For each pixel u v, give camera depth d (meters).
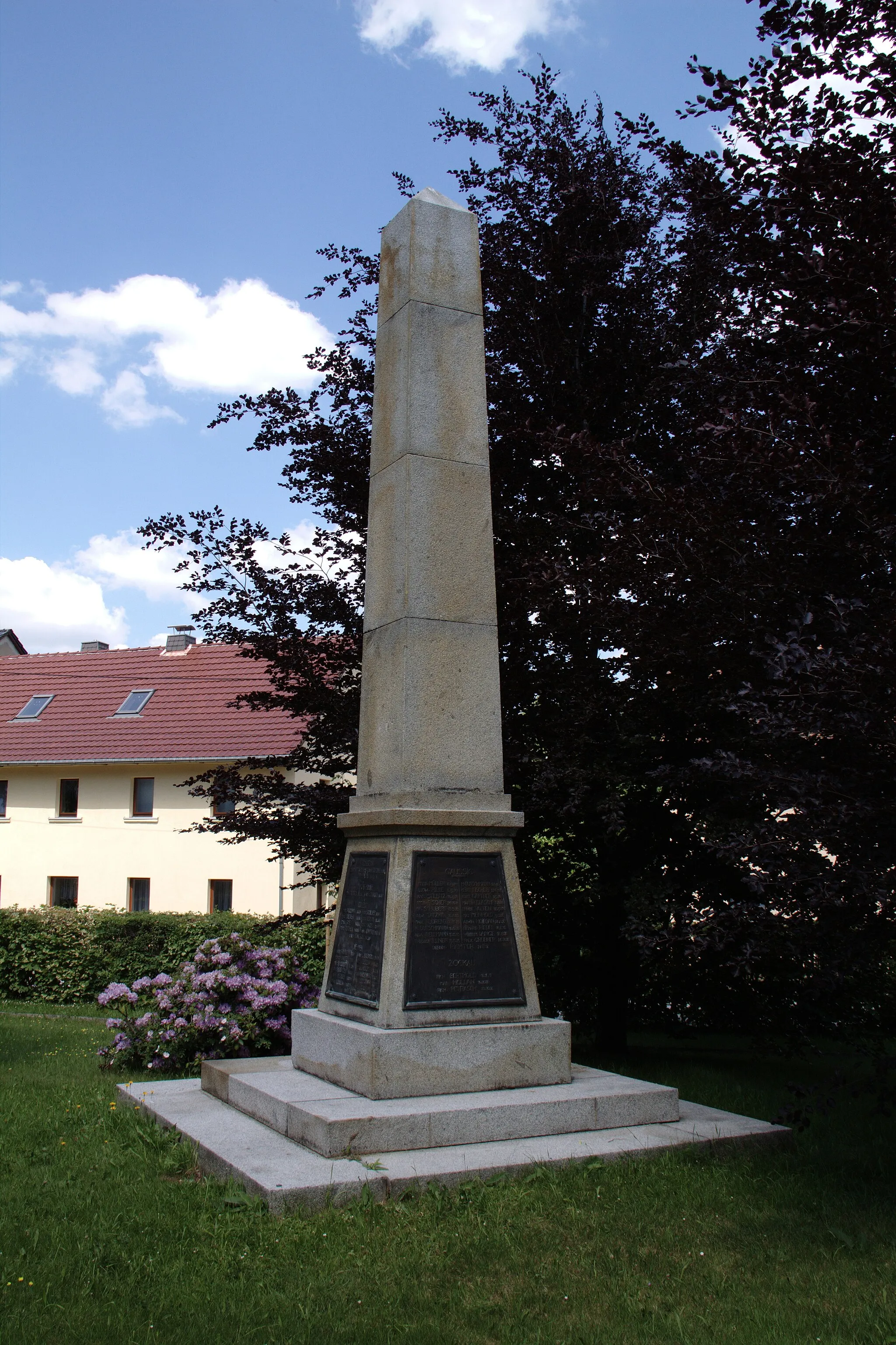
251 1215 4.62
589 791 9.07
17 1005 18.78
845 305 5.15
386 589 7.04
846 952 5.23
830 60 5.69
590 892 10.05
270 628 10.88
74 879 25.31
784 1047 11.41
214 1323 3.64
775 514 5.97
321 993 6.96
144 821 24.66
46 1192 5.06
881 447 5.68
